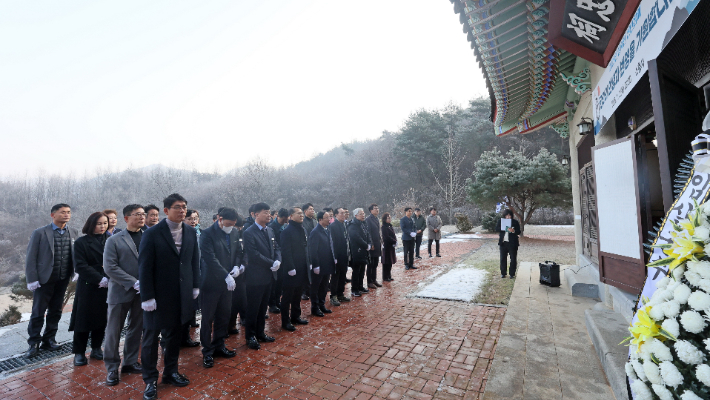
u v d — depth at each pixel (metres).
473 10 3.38
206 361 3.49
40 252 4.05
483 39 3.82
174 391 3.02
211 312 3.61
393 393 2.84
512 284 6.61
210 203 46.94
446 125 37.56
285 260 4.57
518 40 3.99
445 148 35.50
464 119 38.56
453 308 5.23
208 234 3.88
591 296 5.37
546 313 4.62
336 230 5.88
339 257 5.80
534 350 3.42
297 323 4.79
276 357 3.67
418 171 39.62
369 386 2.97
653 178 4.06
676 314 1.23
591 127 5.25
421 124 36.44
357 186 46.19
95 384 3.24
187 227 3.40
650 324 1.31
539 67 4.59
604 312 3.92
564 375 2.87
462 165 36.94
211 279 3.64
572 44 3.58
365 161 49.19
